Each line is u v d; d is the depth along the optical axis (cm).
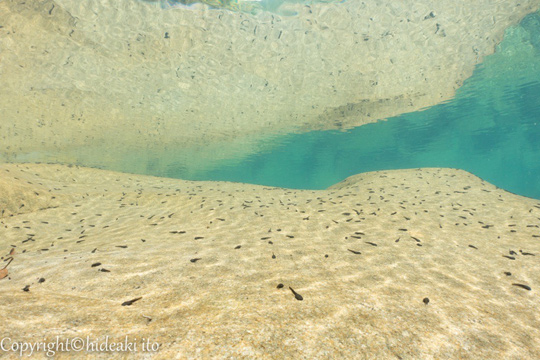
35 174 950
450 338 163
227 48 1032
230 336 138
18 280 243
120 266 281
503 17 933
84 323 143
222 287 224
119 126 1800
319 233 468
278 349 133
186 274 258
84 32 876
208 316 162
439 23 943
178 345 127
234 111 1725
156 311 169
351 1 840
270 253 347
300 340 143
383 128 2486
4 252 422
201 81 1286
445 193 805
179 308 175
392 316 184
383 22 928
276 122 2056
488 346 159
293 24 926
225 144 2752
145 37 930
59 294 195
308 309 182
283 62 1155
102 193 820
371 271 286
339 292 221
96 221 625
